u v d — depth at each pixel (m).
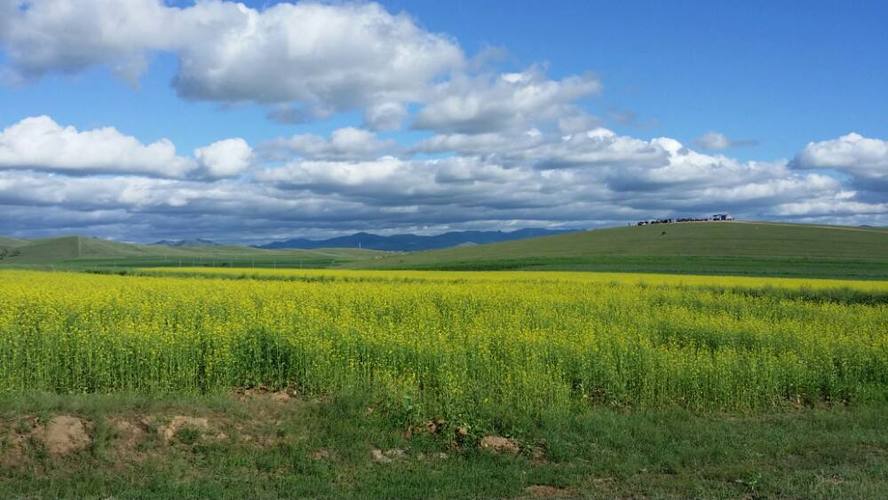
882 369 14.11
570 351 13.64
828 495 7.95
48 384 11.78
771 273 52.88
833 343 15.36
